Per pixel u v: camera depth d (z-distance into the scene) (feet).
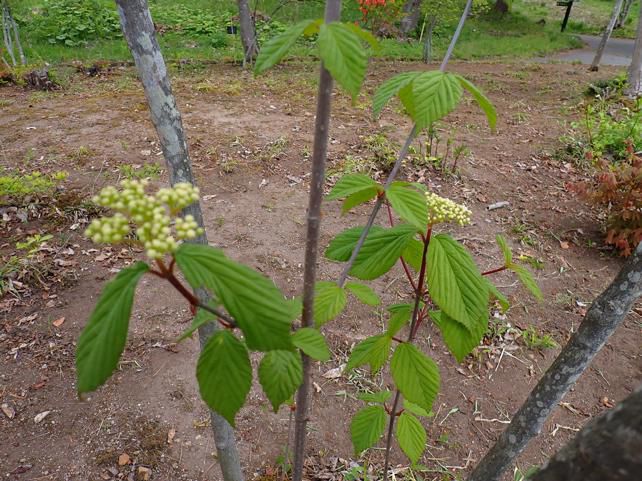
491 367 11.38
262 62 2.64
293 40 2.64
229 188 17.17
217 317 3.36
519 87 32.22
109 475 8.54
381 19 35.40
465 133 23.45
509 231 16.19
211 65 33.37
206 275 2.60
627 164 16.51
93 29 38.81
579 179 19.75
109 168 17.72
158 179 17.19
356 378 10.68
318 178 3.28
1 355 10.52
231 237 14.69
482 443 9.70
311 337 3.77
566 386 5.09
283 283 13.07
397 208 3.40
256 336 2.62
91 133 20.71
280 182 17.79
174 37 40.45
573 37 58.23
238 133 21.31
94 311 2.71
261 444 9.25
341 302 4.12
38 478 8.39
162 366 10.61
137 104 24.48
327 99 2.95
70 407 9.63
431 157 19.39
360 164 18.70
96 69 30.35
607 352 11.99
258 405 9.98
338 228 15.43
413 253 4.50
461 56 43.52
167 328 11.54
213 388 3.18
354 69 2.49
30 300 11.91
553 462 2.61
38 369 10.32
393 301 12.85
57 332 11.15
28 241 12.55
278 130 21.94
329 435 9.50
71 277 12.67
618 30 65.31
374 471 8.87
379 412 6.19
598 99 29.01
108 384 10.14
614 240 15.20
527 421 5.51
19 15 39.04
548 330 12.51
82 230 14.43
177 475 8.63
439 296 3.74
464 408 10.39
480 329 3.96
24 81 26.66
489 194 18.22
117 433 9.22
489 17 64.59
